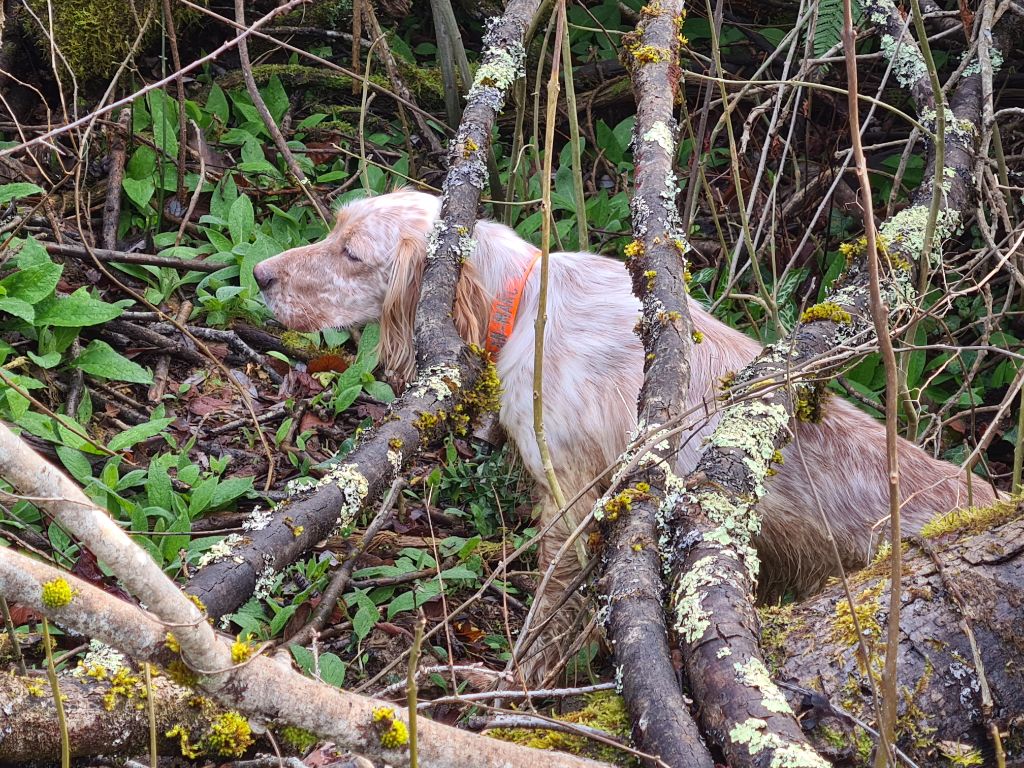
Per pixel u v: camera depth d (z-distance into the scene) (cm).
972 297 444
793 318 416
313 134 512
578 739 198
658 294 283
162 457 344
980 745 193
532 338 337
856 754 190
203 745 188
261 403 399
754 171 499
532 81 524
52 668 163
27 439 341
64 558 298
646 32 369
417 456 277
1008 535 205
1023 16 421
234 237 436
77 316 364
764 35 532
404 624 331
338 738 168
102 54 469
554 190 489
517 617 339
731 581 204
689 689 197
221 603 216
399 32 572
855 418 317
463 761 172
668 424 237
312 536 239
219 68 531
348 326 370
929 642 198
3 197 386
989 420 417
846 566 304
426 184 478
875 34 500
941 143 300
